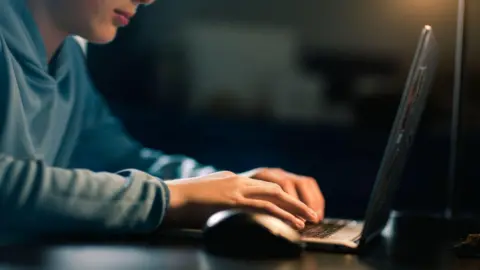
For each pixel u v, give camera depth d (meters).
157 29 2.23
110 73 2.23
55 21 1.37
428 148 2.07
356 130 2.15
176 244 0.91
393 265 0.83
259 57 2.20
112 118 1.75
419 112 1.23
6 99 1.08
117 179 0.96
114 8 1.37
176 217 0.99
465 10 1.58
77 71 1.63
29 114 1.27
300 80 2.18
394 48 2.11
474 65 1.89
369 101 2.14
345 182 2.16
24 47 1.24
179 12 2.22
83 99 1.65
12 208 0.88
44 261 0.76
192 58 2.25
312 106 2.17
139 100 2.24
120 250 0.85
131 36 2.23
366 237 0.94
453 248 0.97
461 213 1.88
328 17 2.14
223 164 2.23
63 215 0.90
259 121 2.21
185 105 2.24
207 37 2.23
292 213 1.06
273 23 2.19
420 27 2.08
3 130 1.06
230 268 0.76
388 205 1.18
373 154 2.14
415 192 2.08
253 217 0.85
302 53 2.18
